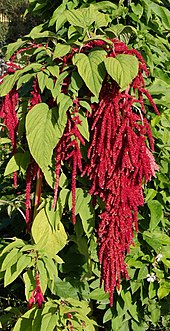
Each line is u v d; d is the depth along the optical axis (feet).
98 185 8.13
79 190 8.84
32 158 8.50
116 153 7.45
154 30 10.54
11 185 11.59
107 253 7.89
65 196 8.72
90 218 8.77
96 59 7.52
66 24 10.23
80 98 8.07
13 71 8.47
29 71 8.48
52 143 7.70
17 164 8.60
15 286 11.27
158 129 10.46
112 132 7.44
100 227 7.92
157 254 10.61
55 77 8.02
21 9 55.36
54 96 7.75
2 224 11.95
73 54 8.04
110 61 7.35
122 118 7.57
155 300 10.84
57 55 7.73
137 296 10.91
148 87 9.71
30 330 8.30
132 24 10.32
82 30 8.68
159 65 11.08
